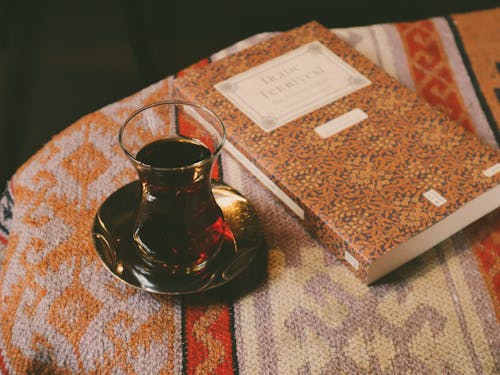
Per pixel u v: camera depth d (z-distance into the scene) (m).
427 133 0.62
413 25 0.82
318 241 0.59
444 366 0.51
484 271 0.57
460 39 0.80
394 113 0.64
